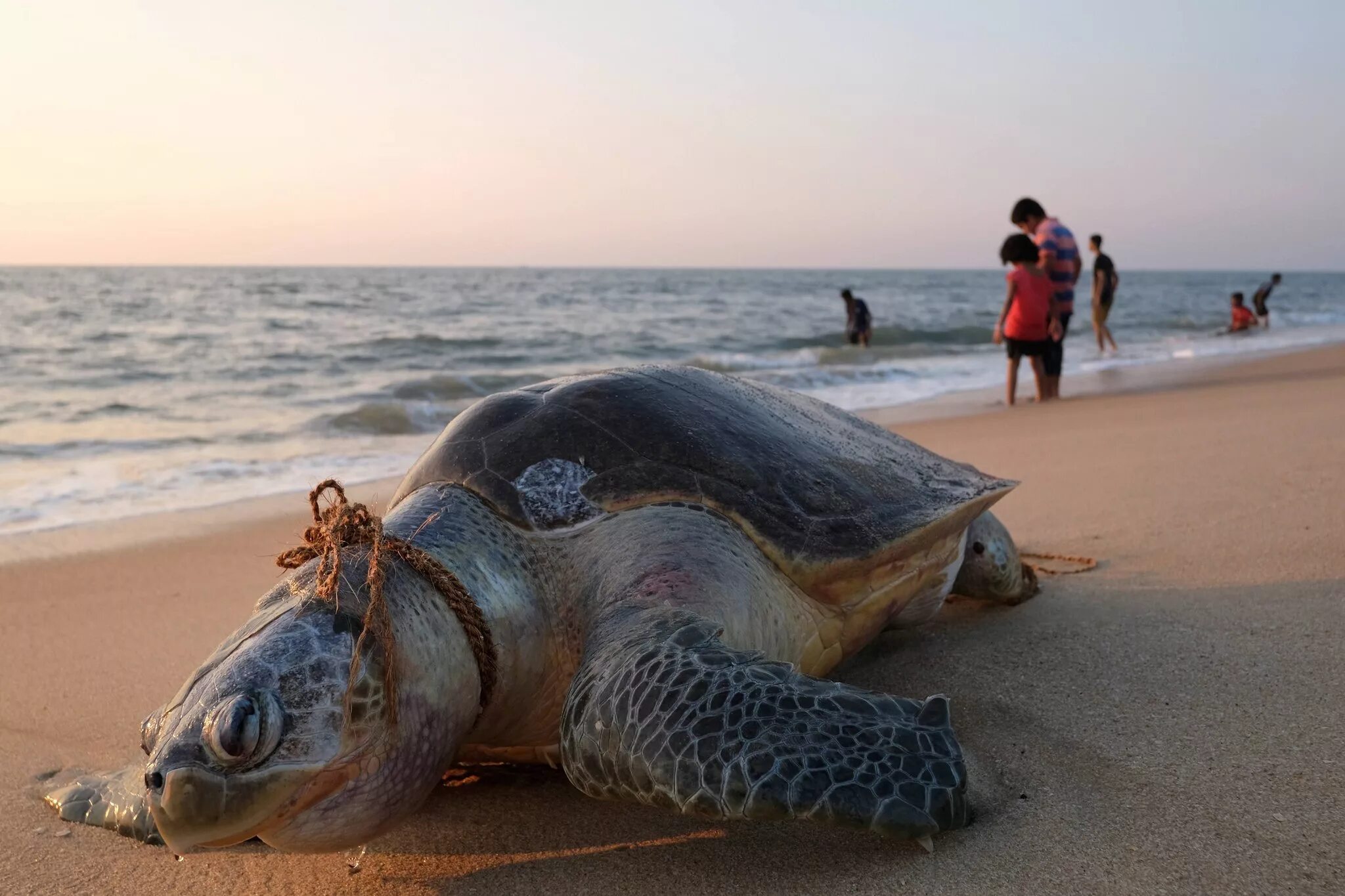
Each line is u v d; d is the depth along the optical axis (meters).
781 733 0.58
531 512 0.81
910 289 25.11
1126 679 0.88
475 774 0.82
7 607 1.45
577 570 0.80
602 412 0.88
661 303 14.57
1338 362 4.50
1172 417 2.86
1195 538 1.38
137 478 2.46
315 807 0.58
